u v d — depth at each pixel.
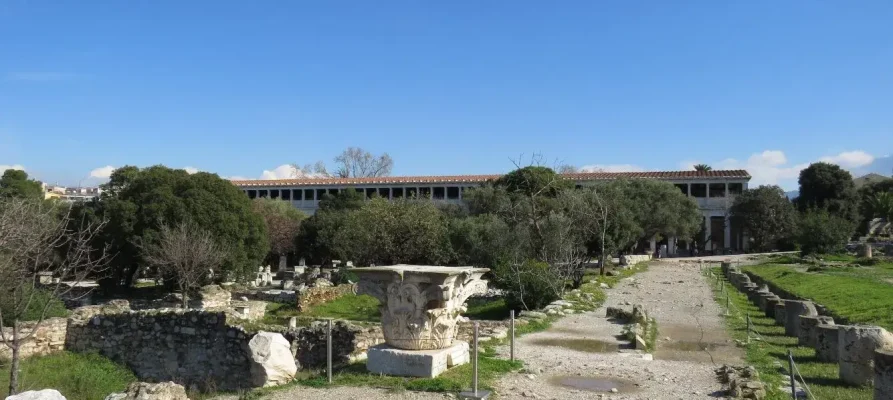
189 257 29.52
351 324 16.56
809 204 80.12
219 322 17.31
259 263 38.88
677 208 64.19
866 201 83.69
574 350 14.58
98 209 35.00
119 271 35.78
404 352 10.91
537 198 42.78
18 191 42.47
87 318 18.91
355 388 10.19
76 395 15.25
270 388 10.62
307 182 88.56
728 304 24.75
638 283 34.97
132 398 9.72
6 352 17.14
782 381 11.80
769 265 50.44
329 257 59.62
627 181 66.06
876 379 9.69
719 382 11.39
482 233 41.69
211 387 16.30
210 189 35.78
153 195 33.94
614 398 10.12
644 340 15.52
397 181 85.19
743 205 75.50
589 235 42.16
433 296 11.05
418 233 43.56
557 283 26.59
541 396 10.11
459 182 83.44
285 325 19.50
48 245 16.66
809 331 16.06
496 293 33.19
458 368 11.35
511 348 12.77
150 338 17.97
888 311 19.73
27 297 16.12
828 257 52.59
